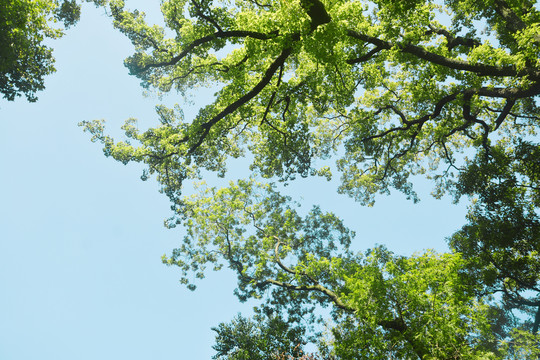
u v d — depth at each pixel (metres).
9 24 13.27
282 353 19.91
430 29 20.45
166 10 17.50
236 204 25.02
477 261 19.30
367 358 12.83
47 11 15.76
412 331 12.08
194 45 15.43
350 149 24.83
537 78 14.16
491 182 19.84
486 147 21.61
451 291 11.83
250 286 24.47
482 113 22.80
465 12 19.73
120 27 18.12
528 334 12.48
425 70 17.44
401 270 13.45
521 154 19.14
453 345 11.14
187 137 18.66
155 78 19.41
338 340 14.97
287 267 23.28
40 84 16.25
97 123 19.80
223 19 14.67
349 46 16.86
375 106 22.84
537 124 23.88
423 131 23.47
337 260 17.33
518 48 15.36
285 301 23.88
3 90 15.38
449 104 19.48
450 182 25.11
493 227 18.78
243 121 21.66
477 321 11.97
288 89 17.64
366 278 13.34
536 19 16.23
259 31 14.50
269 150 22.44
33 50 15.24
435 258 12.85
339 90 17.78
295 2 12.69
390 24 15.56
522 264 18.64
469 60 15.08
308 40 13.56
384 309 12.70
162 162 19.80
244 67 16.80
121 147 19.64
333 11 13.87
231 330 22.89
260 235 25.91
